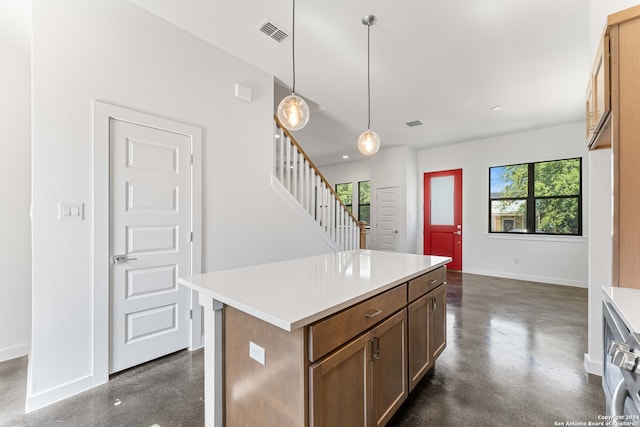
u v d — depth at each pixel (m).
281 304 1.14
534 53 2.66
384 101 3.79
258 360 1.20
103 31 1.99
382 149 6.42
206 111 2.59
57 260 1.81
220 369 1.37
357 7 2.10
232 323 1.33
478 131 5.05
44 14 1.75
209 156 2.62
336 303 1.15
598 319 2.10
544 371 2.13
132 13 2.12
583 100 3.71
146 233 2.22
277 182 3.23
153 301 2.26
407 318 1.65
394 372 1.53
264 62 2.89
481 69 2.96
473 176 5.65
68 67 1.84
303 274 1.69
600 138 1.81
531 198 5.04
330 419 1.11
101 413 1.69
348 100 3.77
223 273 1.71
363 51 2.66
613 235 1.17
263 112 3.07
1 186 2.33
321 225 3.93
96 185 1.95
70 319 1.86
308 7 2.12
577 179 4.61
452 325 3.03
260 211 3.05
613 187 1.18
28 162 2.45
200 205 2.54
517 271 5.15
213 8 2.15
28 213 2.45
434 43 2.52
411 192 6.20
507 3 2.05
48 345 1.78
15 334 2.38
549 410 1.71
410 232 6.16
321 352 1.07
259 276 1.63
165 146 2.32
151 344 2.26
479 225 5.58
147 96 2.21
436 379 2.04
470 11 2.13
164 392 1.89
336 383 1.14
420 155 6.39
